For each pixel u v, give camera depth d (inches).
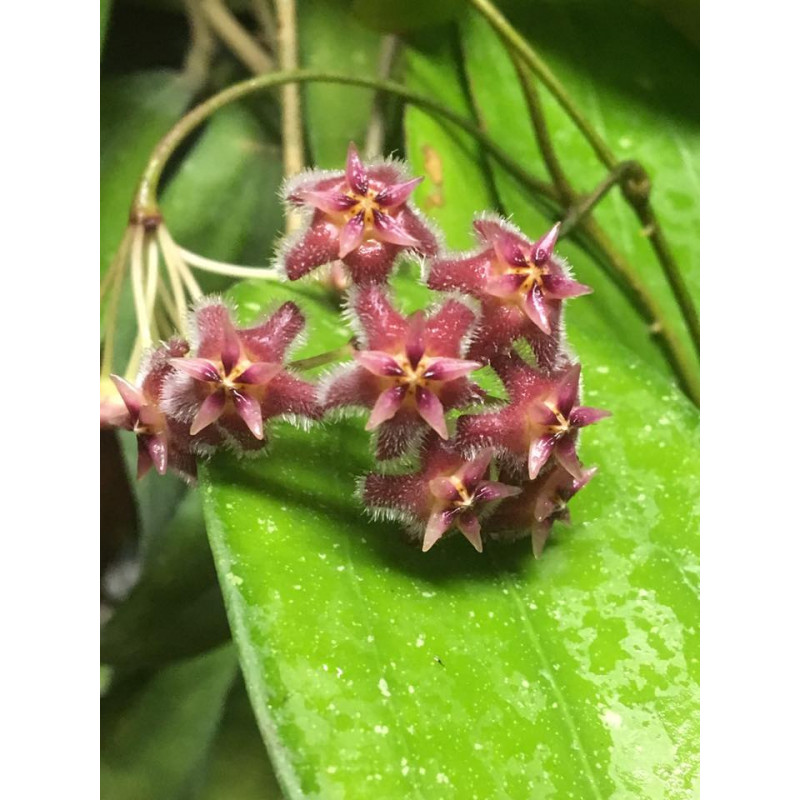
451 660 3.4
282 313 3.4
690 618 3.6
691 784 3.4
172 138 4.0
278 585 3.3
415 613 3.4
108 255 4.7
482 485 3.4
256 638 3.2
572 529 3.8
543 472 3.5
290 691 3.2
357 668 3.3
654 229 4.6
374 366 3.2
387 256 3.4
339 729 3.2
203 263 4.0
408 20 4.7
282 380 3.4
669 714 3.5
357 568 3.4
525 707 3.4
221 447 3.5
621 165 4.5
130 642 4.6
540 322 3.3
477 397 3.4
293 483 3.5
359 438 3.7
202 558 4.6
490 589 3.6
